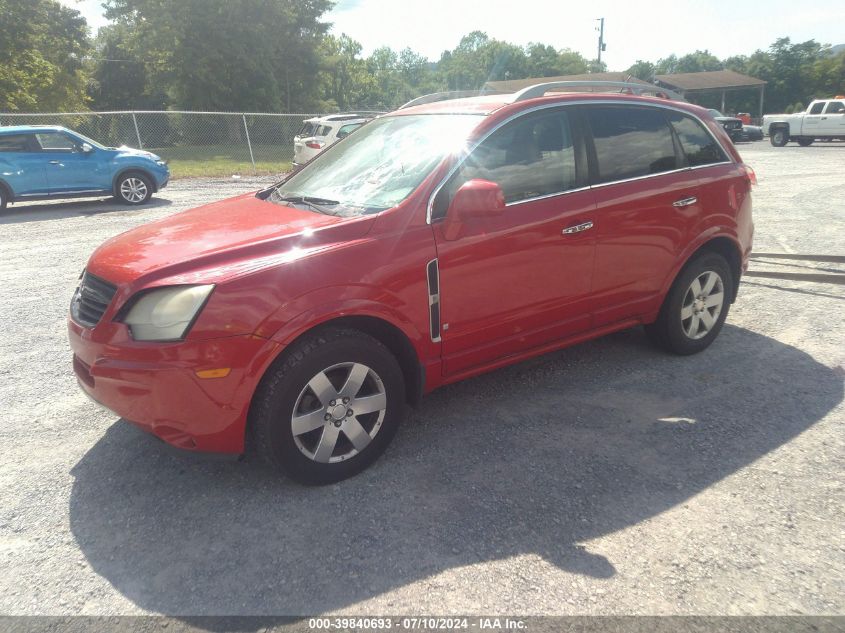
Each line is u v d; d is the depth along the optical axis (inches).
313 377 112.1
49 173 477.1
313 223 122.5
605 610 87.4
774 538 101.4
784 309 219.6
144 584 94.8
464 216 121.3
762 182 569.6
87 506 115.1
